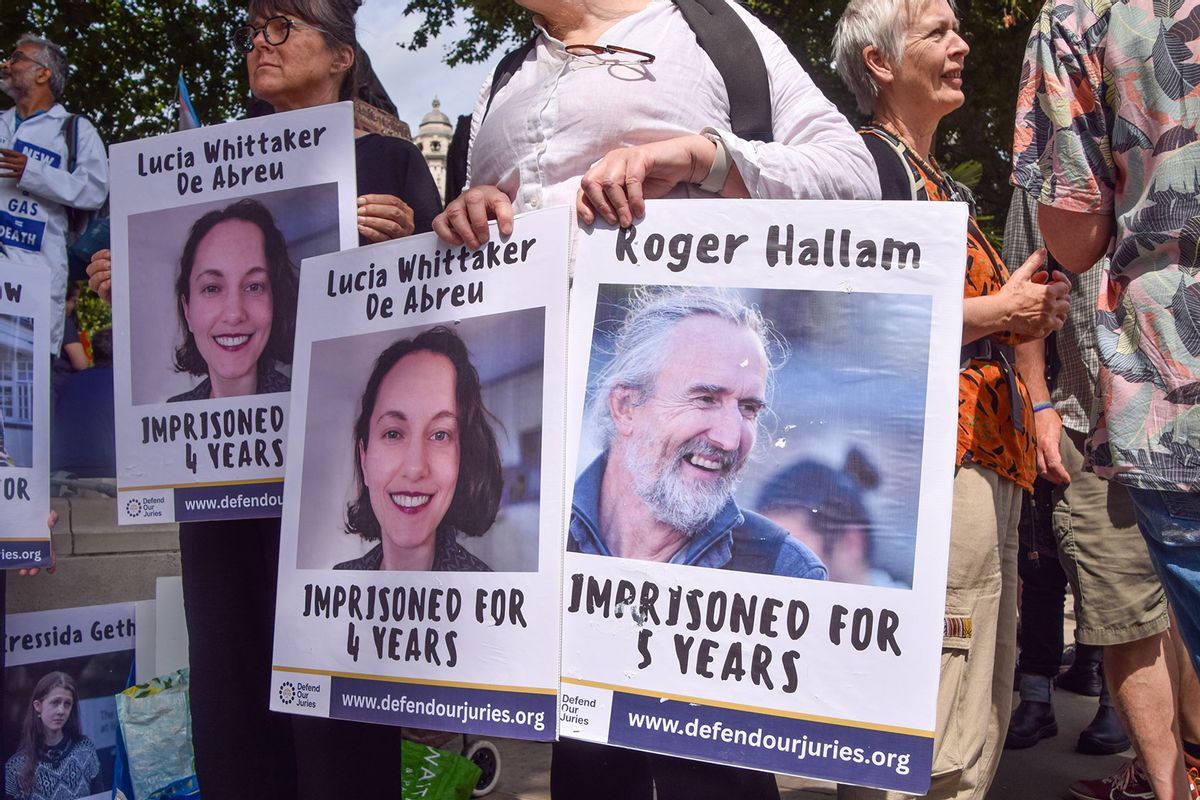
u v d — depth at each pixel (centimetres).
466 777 318
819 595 157
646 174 176
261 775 247
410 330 193
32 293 283
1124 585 289
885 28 266
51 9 1141
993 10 941
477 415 183
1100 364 192
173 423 245
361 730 225
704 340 169
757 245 168
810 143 193
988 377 250
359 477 195
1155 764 284
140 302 249
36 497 280
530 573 173
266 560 252
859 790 242
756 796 177
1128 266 188
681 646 163
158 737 312
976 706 243
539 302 179
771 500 162
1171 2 182
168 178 249
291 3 260
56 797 325
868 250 163
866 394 160
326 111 239
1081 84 196
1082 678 501
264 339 240
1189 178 180
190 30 1188
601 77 192
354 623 192
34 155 422
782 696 157
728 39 197
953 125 1093
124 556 354
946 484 154
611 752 209
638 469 170
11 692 320
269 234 241
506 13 1123
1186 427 180
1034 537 399
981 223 848
